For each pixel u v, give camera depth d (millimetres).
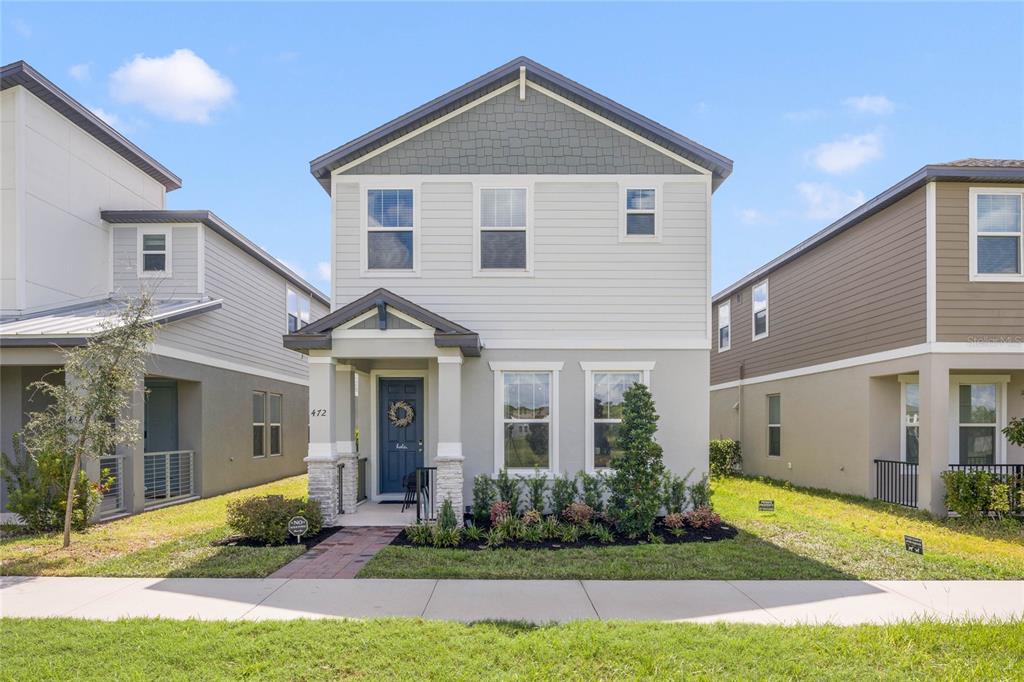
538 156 11484
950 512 11273
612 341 11320
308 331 10383
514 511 10336
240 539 9133
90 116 14180
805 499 13680
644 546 8633
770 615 5922
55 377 12258
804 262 16453
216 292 15711
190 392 14562
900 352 12328
